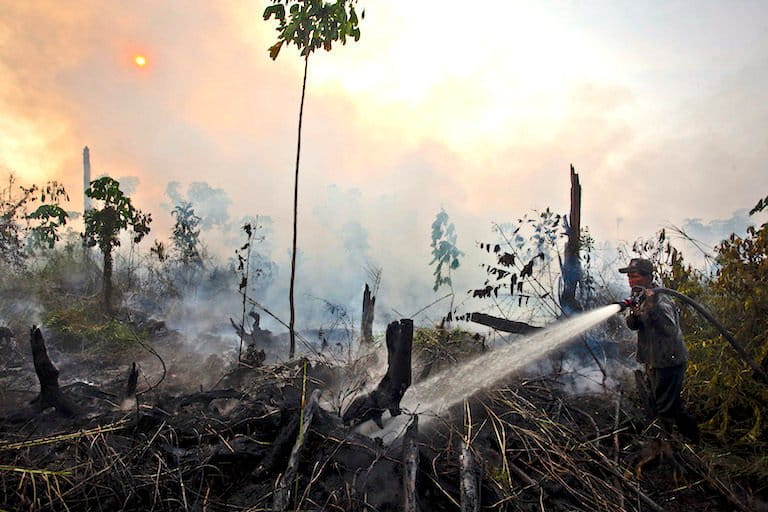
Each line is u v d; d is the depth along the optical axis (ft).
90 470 10.66
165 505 10.36
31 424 13.16
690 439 13.39
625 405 15.19
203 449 11.54
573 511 10.85
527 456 12.47
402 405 14.17
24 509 9.90
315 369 15.37
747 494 11.76
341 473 10.95
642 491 11.65
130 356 20.61
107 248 26.23
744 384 14.25
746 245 16.11
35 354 13.41
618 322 20.07
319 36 19.06
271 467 11.01
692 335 16.88
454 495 10.73
